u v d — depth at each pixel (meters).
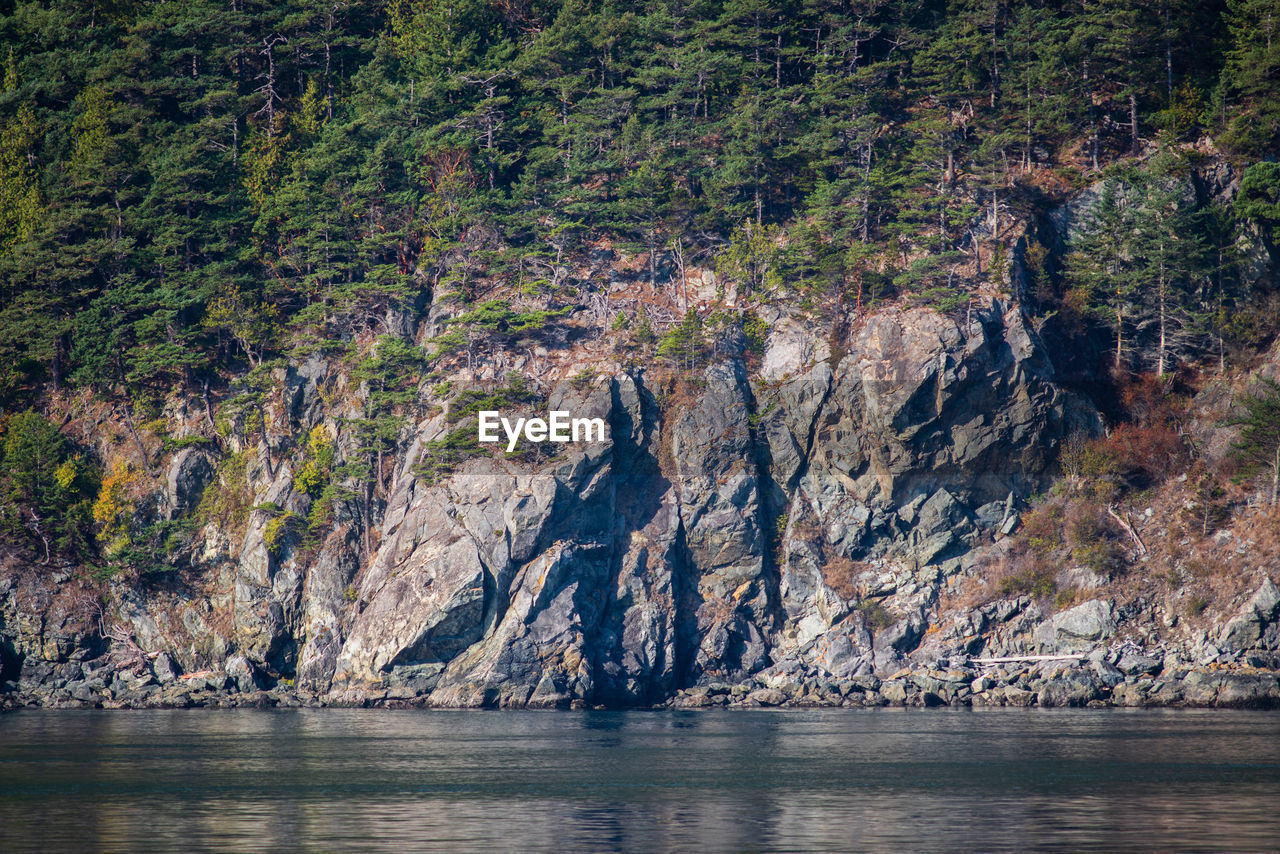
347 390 140.75
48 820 57.03
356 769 74.75
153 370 140.38
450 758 79.88
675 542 127.44
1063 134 144.75
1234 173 139.12
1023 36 148.38
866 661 122.31
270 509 132.50
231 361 147.12
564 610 120.25
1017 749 81.88
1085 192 141.12
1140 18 146.00
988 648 122.19
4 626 128.88
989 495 128.12
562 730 97.88
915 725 98.88
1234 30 142.62
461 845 50.00
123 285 144.12
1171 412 132.00
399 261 150.25
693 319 132.88
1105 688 114.81
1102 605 118.94
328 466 137.00
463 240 147.38
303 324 145.38
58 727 102.94
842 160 145.75
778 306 138.75
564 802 61.78
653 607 123.94
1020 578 123.31
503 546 122.25
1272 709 109.69
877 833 52.25
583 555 123.38
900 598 125.06
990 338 128.25
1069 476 128.38
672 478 129.88
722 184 146.38
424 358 138.75
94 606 131.25
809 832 52.66
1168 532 123.50
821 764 75.44
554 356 136.75
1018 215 138.62
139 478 138.75
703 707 119.94
